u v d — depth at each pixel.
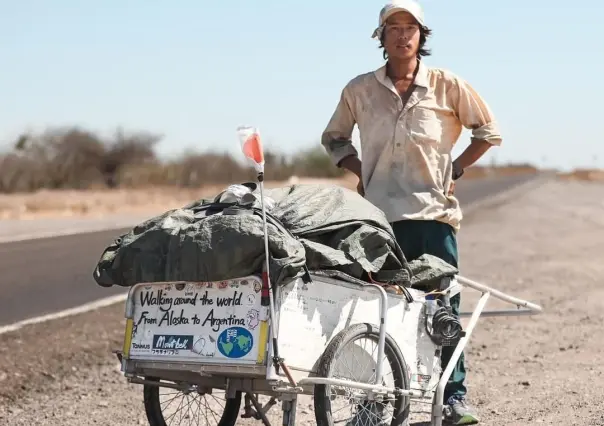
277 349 11.34
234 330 11.65
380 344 12.40
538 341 22.28
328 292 12.09
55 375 20.48
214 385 12.81
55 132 128.00
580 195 108.75
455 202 15.10
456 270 14.05
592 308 26.81
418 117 14.84
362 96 15.12
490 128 15.09
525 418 15.17
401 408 12.95
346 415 12.59
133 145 133.38
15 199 94.88
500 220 65.25
